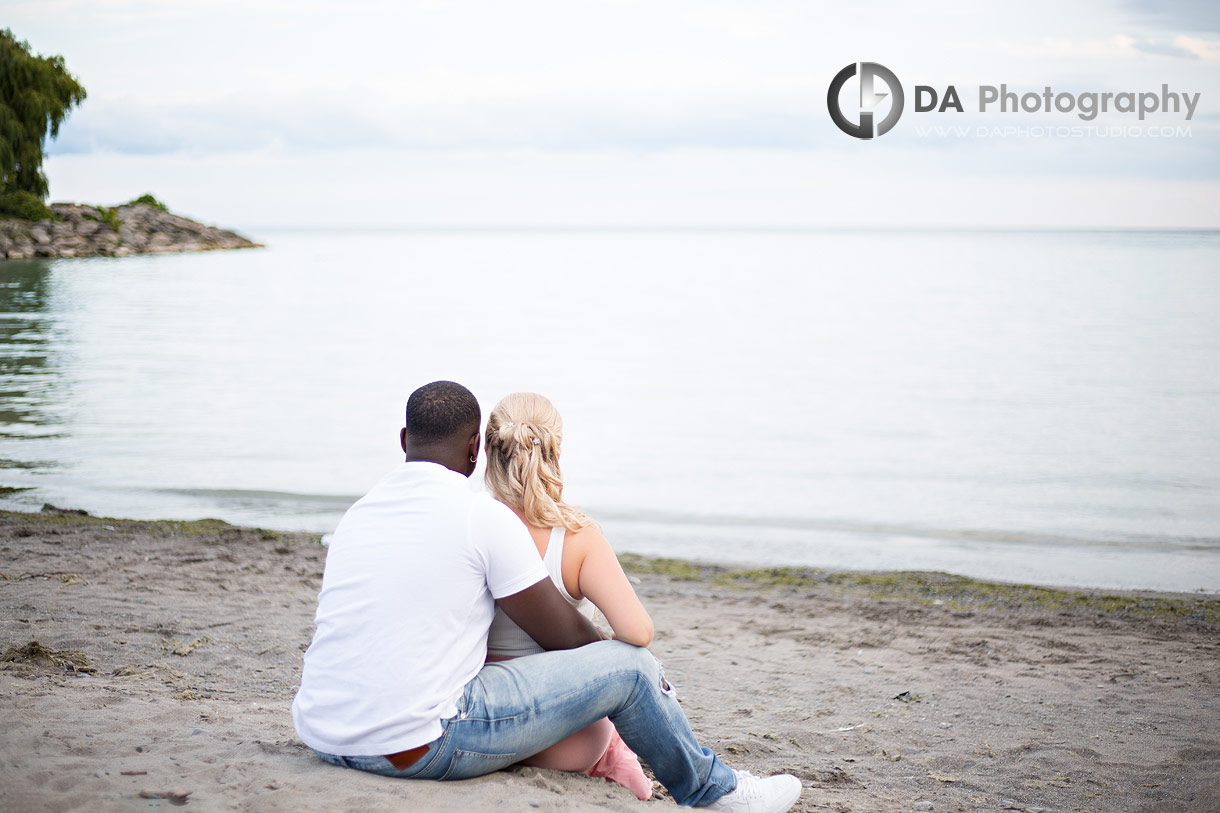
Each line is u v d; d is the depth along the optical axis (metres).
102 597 6.13
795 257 100.50
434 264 86.88
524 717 2.62
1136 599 7.58
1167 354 25.17
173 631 5.45
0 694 3.59
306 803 2.43
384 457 13.23
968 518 10.61
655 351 27.17
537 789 2.68
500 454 2.94
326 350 26.12
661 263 89.75
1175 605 7.39
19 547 7.71
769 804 2.96
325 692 2.58
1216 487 12.03
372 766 2.60
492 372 22.72
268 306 40.19
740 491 11.87
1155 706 4.94
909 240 177.50
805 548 9.48
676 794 2.96
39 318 32.28
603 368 23.77
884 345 28.36
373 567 2.56
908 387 20.70
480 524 2.58
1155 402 18.47
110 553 7.64
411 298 46.81
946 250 112.38
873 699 5.05
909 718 4.74
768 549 9.46
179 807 2.43
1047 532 10.06
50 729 3.09
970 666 5.70
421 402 2.78
